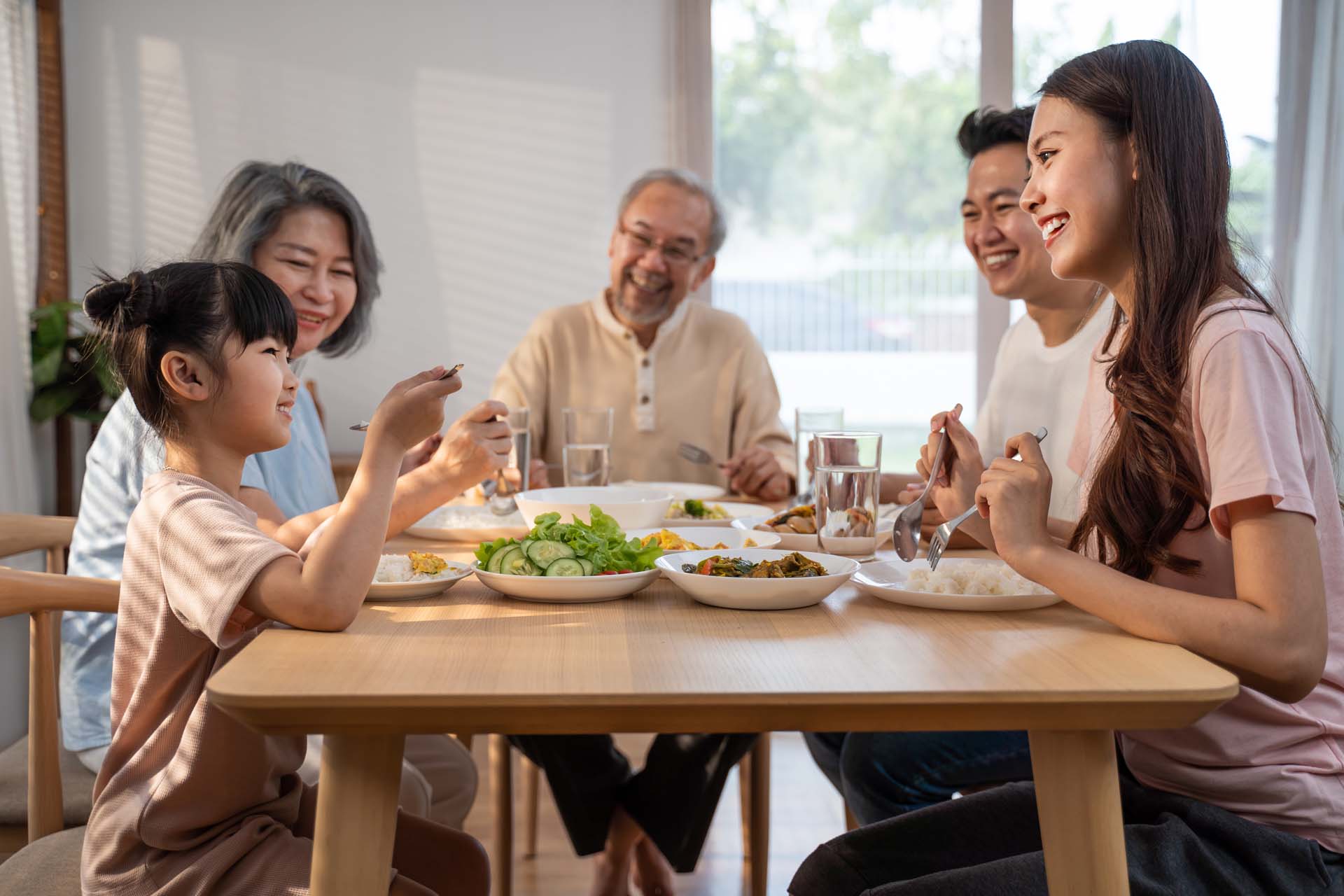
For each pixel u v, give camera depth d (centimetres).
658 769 188
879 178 395
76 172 392
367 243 176
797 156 395
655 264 254
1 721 247
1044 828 92
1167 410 105
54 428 377
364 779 88
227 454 117
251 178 167
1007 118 202
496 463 138
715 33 394
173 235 395
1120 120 110
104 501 144
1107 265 116
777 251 397
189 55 394
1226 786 104
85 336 356
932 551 119
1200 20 377
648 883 202
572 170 402
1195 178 107
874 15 391
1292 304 369
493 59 399
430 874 124
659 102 399
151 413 115
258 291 115
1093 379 144
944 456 133
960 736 157
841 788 177
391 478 106
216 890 104
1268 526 94
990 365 397
